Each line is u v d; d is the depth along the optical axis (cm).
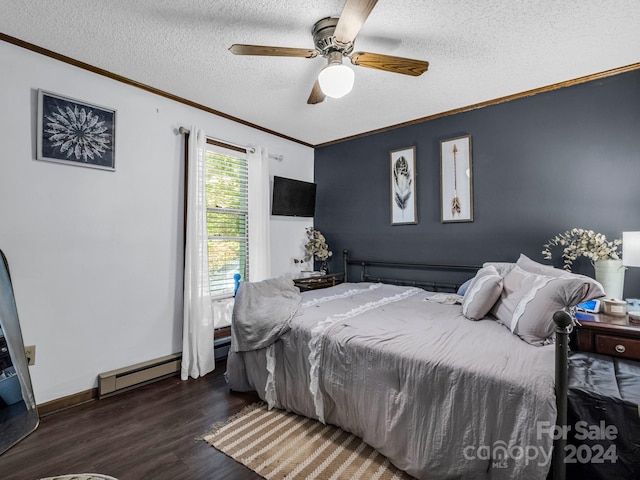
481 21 181
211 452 174
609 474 119
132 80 251
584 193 249
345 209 404
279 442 182
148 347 268
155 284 273
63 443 182
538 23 183
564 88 257
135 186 260
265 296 261
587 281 153
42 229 213
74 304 227
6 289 197
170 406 224
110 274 246
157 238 274
